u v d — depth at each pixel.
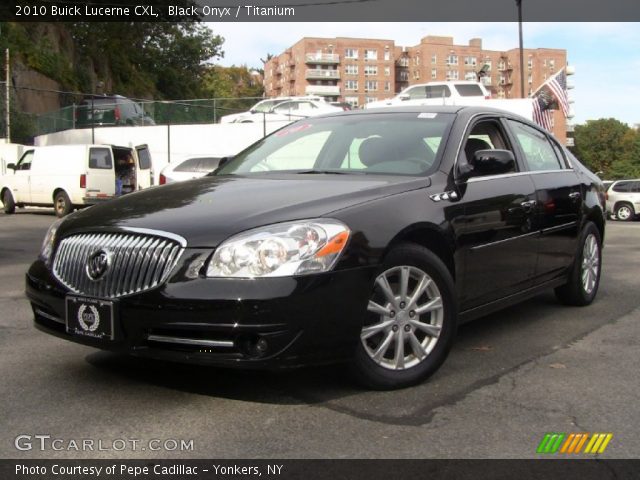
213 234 3.24
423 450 2.90
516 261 4.66
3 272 8.02
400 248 3.61
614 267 8.53
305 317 3.15
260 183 4.07
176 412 3.31
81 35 44.31
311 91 125.12
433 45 125.56
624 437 3.07
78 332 3.42
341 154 4.59
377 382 3.57
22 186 19.41
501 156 4.16
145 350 3.24
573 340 4.81
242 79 109.81
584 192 5.83
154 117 30.12
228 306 3.07
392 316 3.60
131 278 3.31
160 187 4.30
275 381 3.74
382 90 128.25
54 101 36.34
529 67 128.38
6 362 4.12
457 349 4.55
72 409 3.35
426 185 3.99
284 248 3.16
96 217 3.69
